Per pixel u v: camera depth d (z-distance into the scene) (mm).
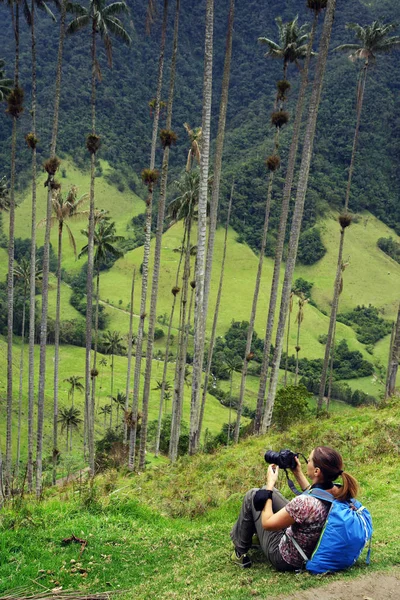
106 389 107562
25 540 7215
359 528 5047
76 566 6484
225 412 103375
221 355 127500
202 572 5957
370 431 15398
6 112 29547
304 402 30625
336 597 4684
